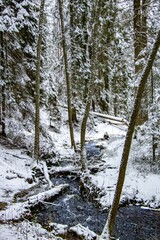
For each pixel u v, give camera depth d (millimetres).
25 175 13805
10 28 15500
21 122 17516
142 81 7305
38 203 10836
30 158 16906
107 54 28984
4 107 16703
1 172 13250
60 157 18312
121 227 9852
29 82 18344
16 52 17188
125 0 9688
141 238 9164
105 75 32156
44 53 21281
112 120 30750
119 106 36062
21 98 17656
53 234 8695
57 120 25516
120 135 25141
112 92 34781
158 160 14297
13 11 16406
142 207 11430
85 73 25984
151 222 10242
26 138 18734
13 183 12719
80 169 15797
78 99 26453
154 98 13883
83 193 13117
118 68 32281
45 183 13984
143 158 14992
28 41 18250
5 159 15109
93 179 13547
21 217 9406
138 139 15375
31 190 12586
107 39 26703
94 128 27953
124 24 10914
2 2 15961
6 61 16484
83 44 25047
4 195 11367
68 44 24000
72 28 24719
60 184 14336
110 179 13547
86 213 10984
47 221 9969
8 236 7598
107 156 17750
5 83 16328
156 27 10859
